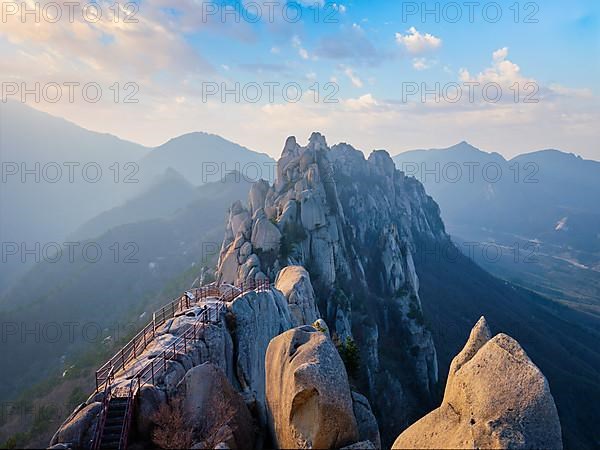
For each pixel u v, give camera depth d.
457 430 15.88
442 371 97.06
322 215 85.25
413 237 171.50
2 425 40.66
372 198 150.00
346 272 88.69
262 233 78.81
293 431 17.19
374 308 92.25
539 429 14.88
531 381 15.86
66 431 19.28
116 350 70.50
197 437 18.95
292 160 105.38
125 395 21.33
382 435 62.41
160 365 24.42
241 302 33.91
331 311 76.50
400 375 82.62
